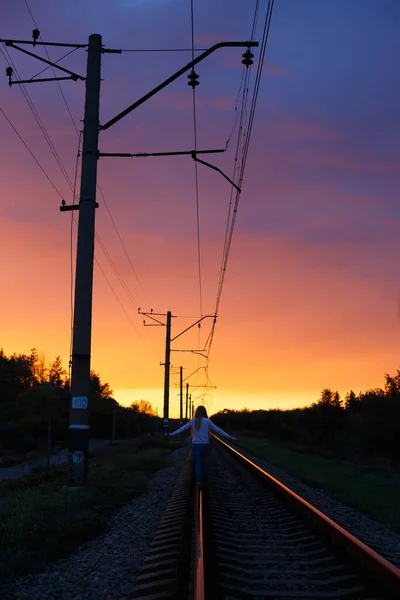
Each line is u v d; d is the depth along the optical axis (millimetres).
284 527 10562
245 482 18828
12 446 54594
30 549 8625
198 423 14422
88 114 16484
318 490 18844
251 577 7164
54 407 60938
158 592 6676
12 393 90250
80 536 10094
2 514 10656
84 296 15844
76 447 15188
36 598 6711
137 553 8789
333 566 7559
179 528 10031
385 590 6383
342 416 75500
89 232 16109
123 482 17469
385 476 32312
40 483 18281
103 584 7227
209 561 7238
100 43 16781
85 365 15609
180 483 18469
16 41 15914
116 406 95750
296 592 6504
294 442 88250
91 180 16297
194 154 16172
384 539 10234
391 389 59719
